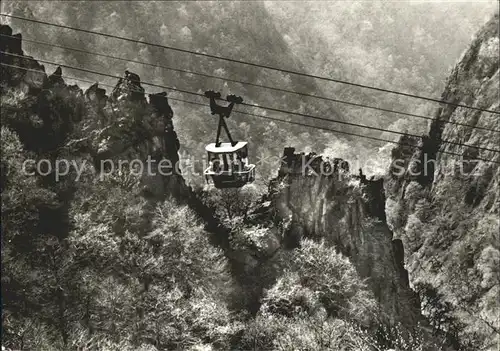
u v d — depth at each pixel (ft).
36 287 195.21
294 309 231.09
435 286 356.18
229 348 215.92
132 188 244.83
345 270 245.45
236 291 243.19
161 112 271.28
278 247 255.50
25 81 245.04
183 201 265.13
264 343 214.69
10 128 234.38
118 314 201.36
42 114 245.04
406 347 215.10
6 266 193.77
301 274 246.06
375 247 270.05
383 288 263.29
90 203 232.73
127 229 235.81
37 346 168.35
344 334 188.34
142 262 216.33
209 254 235.61
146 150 256.73
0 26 247.09
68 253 209.05
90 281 201.87
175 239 232.12
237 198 265.54
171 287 223.51
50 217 227.61
